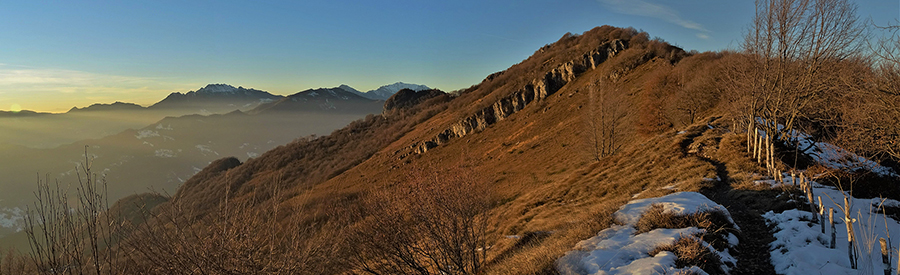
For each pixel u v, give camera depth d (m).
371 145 131.25
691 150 21.19
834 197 12.28
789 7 16.08
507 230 17.58
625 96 59.84
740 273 8.20
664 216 10.09
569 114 67.69
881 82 12.89
